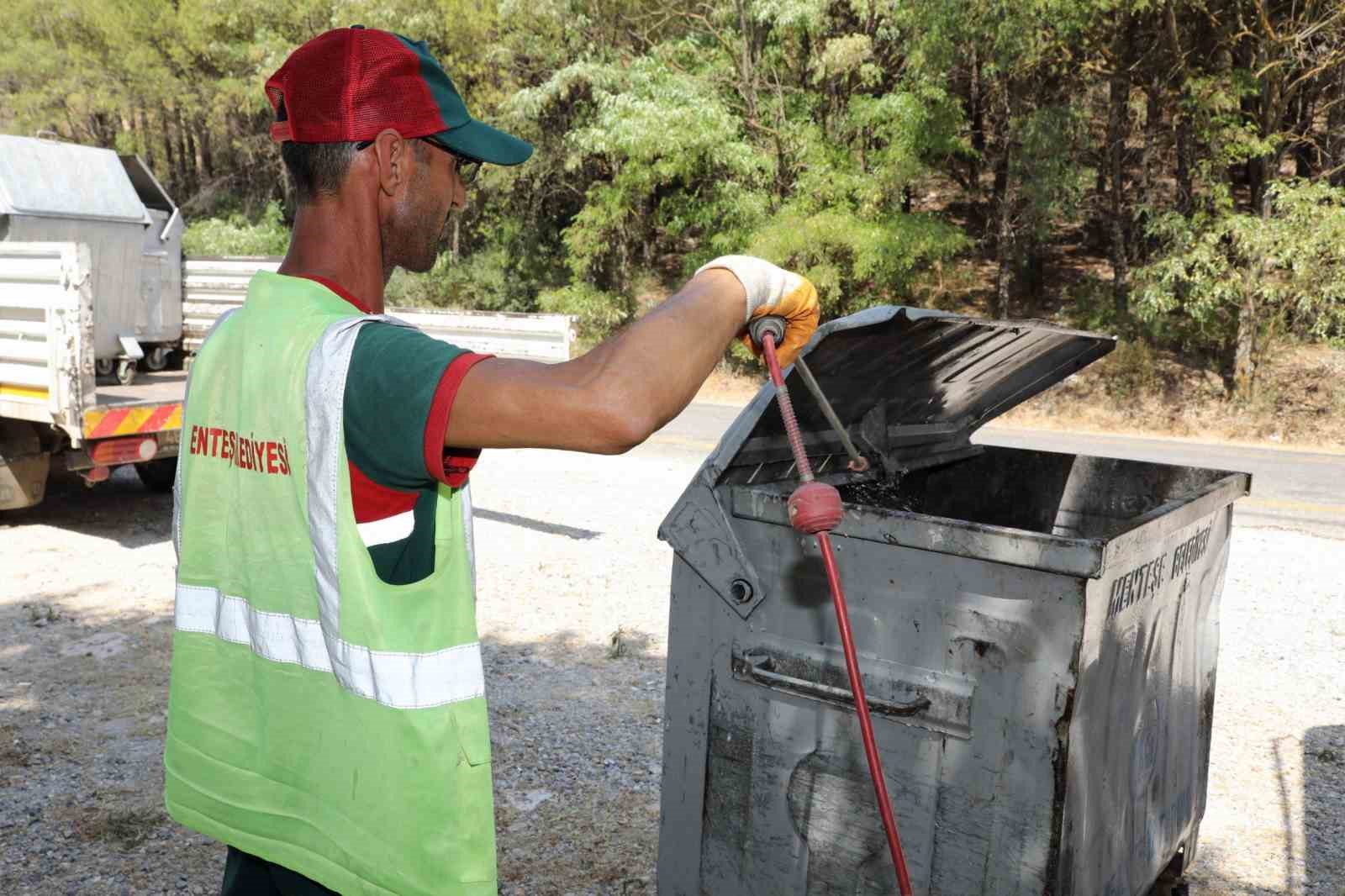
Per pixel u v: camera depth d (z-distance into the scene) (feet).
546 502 26.86
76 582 19.83
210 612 4.56
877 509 6.94
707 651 7.85
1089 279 64.39
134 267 25.41
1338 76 51.11
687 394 3.57
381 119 4.19
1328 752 13.03
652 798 11.89
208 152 97.86
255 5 76.13
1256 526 26.05
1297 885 10.32
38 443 23.22
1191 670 8.72
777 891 7.69
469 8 67.97
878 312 7.45
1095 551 6.14
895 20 56.95
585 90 69.36
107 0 79.51
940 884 6.97
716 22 65.67
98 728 13.57
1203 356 55.06
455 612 4.01
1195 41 52.01
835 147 61.31
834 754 7.30
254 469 4.16
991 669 6.64
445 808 3.94
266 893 4.74
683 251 80.53
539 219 77.41
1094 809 6.93
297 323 4.05
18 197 22.44
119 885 10.08
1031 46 50.98
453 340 23.93
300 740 4.19
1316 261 45.88
